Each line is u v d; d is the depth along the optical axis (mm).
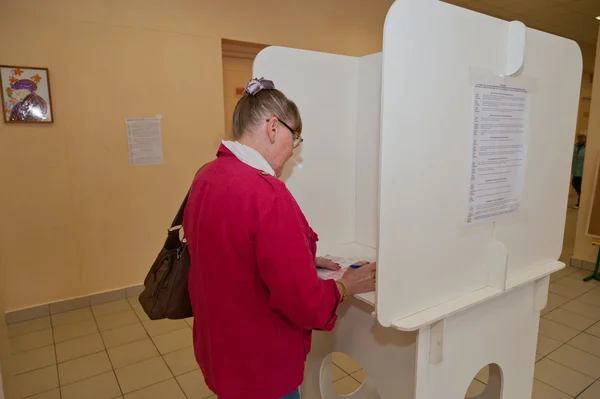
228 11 3230
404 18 900
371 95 1567
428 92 979
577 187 6867
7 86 2562
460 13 1013
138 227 3137
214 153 3369
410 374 1196
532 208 1355
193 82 3186
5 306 2734
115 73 2885
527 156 1284
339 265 1426
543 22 5383
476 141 1115
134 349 2457
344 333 1442
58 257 2877
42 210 2779
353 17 3939
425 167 1012
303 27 3629
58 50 2684
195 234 1035
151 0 2932
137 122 3010
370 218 1643
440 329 1144
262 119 1056
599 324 2734
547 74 1287
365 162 1636
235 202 932
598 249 3658
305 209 1564
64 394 2037
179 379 2160
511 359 1490
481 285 1250
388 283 998
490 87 1117
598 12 4930
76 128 2811
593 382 2102
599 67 3486
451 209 1099
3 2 2496
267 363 1050
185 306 1306
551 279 3541
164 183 3186
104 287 3078
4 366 1183
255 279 994
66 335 2615
